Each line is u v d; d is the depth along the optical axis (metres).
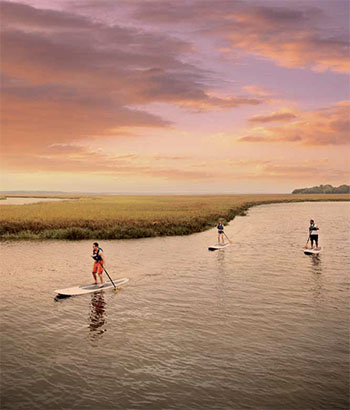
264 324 9.22
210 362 7.14
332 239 27.53
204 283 13.71
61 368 6.92
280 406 5.68
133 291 12.61
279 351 7.63
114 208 55.53
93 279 14.82
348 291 12.38
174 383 6.36
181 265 17.50
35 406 5.69
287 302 11.11
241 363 7.09
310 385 6.28
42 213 41.69
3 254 21.42
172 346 7.90
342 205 95.12
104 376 6.61
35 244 25.91
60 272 16.28
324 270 16.00
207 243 26.08
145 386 6.26
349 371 6.77
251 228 37.00
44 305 11.05
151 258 19.62
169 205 69.38
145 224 32.78
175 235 31.47
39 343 8.10
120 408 5.63
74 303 11.23
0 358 7.36
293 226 38.88
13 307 10.86
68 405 5.72
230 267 16.88
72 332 8.76
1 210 47.16
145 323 9.35
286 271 15.83
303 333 8.61
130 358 7.33
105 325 9.23
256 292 12.33
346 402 5.78
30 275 15.63
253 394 6.01
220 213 48.38
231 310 10.37
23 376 6.62
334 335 8.49
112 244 25.69
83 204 71.31
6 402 5.80
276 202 116.38
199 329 8.89
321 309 10.41
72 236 29.12
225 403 5.76
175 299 11.56
